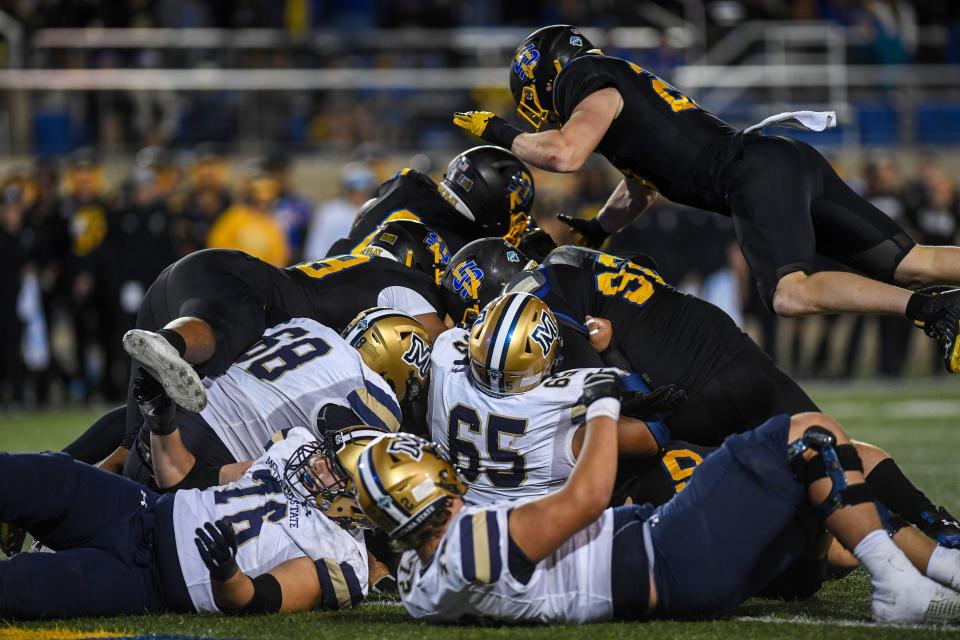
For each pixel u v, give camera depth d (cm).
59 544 1370
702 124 1719
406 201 2116
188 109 5478
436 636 1233
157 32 5519
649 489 1541
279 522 1392
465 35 5772
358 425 1496
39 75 5388
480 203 2022
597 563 1266
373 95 5606
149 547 1368
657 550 1265
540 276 1620
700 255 4625
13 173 4294
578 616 1273
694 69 5697
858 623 1296
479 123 1778
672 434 1588
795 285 1595
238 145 5494
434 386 1459
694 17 5884
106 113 5428
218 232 4144
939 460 2678
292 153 5528
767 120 1688
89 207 4203
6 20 5434
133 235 4150
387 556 1546
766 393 1557
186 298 1602
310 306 1727
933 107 5891
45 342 4284
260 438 1518
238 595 1324
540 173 5012
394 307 1773
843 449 1278
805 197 1653
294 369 1536
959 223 4672
